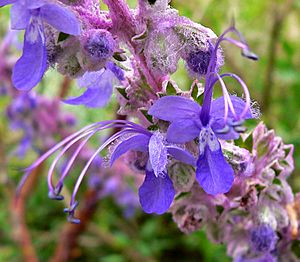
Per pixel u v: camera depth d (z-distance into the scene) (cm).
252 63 36
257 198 17
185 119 14
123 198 32
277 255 18
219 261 32
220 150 14
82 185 35
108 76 16
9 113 32
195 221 17
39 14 13
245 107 13
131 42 14
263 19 37
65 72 14
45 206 37
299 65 37
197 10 33
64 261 30
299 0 36
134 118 16
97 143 31
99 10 14
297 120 35
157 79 15
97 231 36
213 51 14
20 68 13
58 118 32
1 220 37
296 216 18
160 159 13
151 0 14
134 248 36
